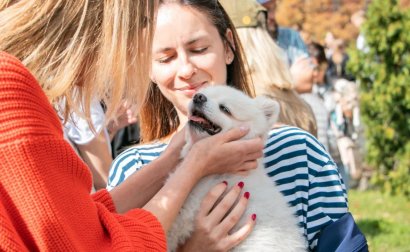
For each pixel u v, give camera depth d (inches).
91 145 185.8
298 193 125.7
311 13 805.9
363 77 440.5
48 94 92.7
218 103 137.4
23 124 79.6
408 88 425.4
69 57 94.0
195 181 115.6
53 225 79.7
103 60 95.3
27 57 93.7
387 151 439.8
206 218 121.1
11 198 79.3
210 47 138.5
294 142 129.6
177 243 128.4
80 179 86.4
